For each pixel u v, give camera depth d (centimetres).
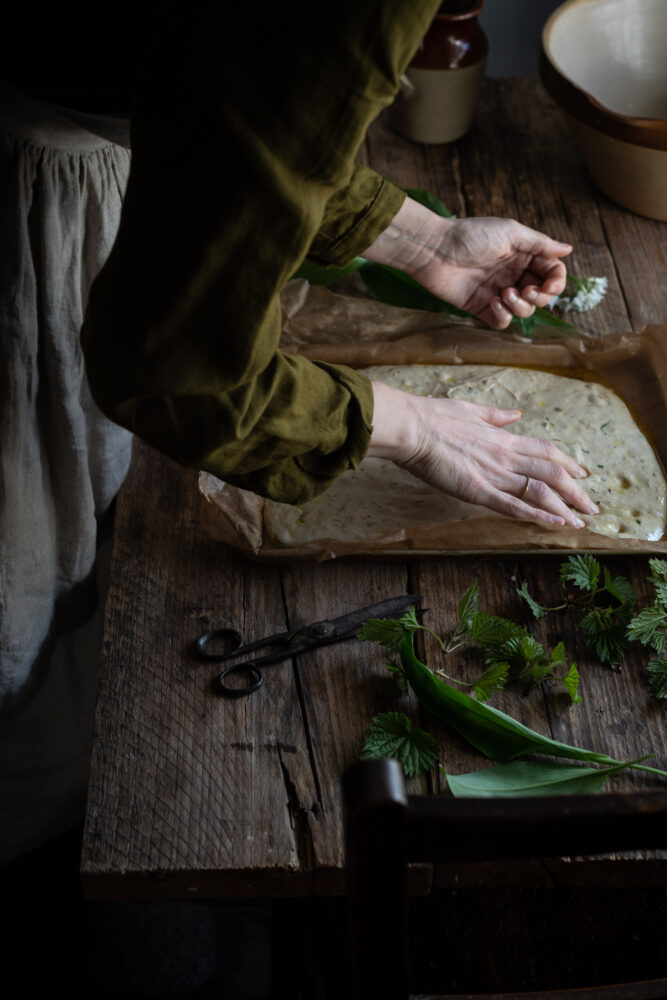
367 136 190
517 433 152
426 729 129
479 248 155
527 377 159
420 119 185
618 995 114
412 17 103
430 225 154
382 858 100
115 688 132
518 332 162
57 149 137
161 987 160
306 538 144
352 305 164
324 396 124
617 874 124
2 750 164
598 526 144
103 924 164
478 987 170
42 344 145
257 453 123
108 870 122
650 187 172
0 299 141
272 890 124
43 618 157
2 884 188
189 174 106
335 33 103
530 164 186
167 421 117
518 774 126
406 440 136
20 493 149
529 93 198
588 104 166
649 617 133
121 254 109
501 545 139
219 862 122
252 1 103
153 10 107
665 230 177
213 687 132
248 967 162
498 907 175
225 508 145
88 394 153
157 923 164
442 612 138
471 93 183
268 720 130
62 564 158
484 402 156
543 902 176
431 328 163
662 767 127
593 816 99
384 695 131
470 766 127
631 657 134
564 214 178
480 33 180
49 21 126
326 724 130
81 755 174
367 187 144
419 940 173
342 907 174
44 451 151
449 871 124
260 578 140
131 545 142
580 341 160
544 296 157
